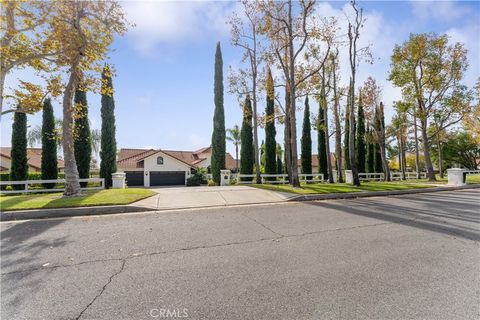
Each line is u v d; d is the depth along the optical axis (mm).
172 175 34688
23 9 10383
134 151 38938
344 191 12156
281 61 14602
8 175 19406
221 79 24188
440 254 4199
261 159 33250
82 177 18469
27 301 2762
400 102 21547
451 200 10500
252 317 2482
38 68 11641
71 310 2602
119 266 3699
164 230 5695
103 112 20453
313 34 14047
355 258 4012
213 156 24031
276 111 21047
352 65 15766
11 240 4953
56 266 3693
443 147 41750
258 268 3629
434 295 2910
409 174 31281
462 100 20062
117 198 8938
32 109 12328
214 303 2730
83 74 11938
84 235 5297
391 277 3355
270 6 14203
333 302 2752
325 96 19828
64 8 10609
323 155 27281
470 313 2564
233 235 5285
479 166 48406
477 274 3449
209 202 9492
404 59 20609
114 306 2676
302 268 3629
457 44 19344
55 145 18266
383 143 24453
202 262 3846
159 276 3375
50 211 7309
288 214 7527
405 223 6359
